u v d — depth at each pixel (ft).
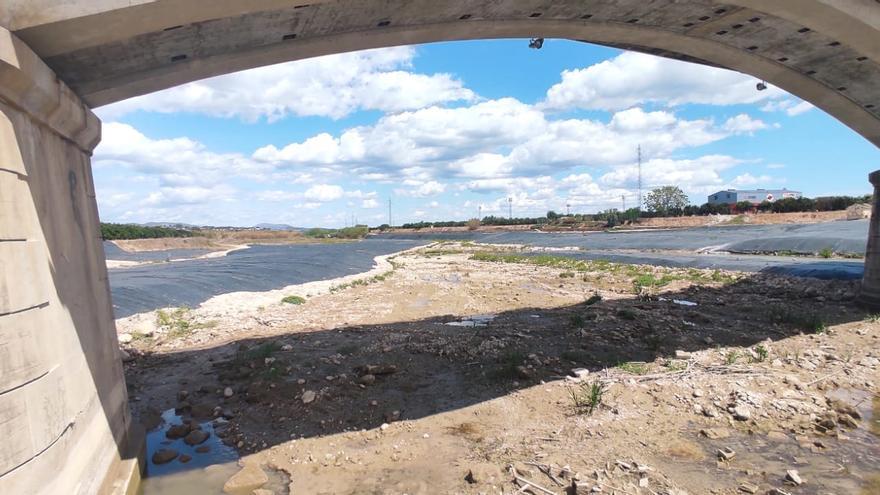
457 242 246.47
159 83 26.89
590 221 260.01
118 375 23.70
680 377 31.27
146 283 69.15
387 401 29.71
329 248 206.08
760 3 33.04
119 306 54.49
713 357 35.32
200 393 32.07
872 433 24.64
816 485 20.21
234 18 23.36
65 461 16.12
